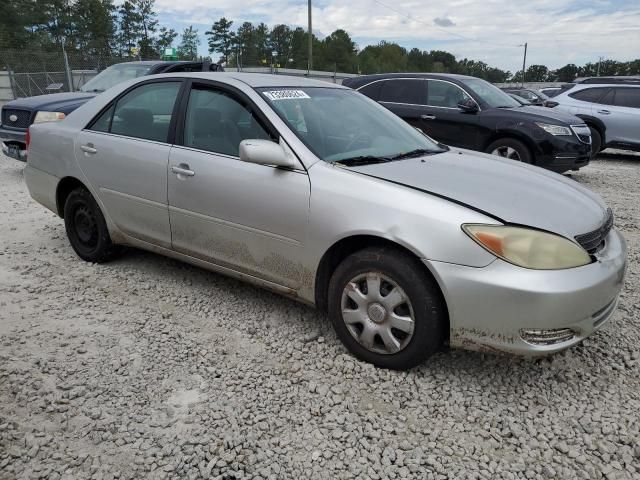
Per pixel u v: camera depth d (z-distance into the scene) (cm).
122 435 252
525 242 266
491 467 239
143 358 317
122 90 432
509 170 354
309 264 319
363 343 309
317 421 267
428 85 917
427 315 282
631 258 509
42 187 480
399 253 288
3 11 5122
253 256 347
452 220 273
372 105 429
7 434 251
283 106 354
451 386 296
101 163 425
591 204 322
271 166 332
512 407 281
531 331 266
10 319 362
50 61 2103
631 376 310
